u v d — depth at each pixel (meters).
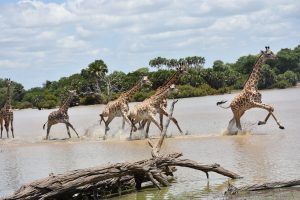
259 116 38.69
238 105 27.84
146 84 31.33
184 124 36.38
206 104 65.69
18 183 18.38
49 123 33.72
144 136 29.70
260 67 28.23
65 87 109.25
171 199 14.56
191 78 108.06
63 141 31.59
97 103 101.06
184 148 23.47
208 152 21.78
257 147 22.12
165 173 17.02
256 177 16.14
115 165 15.50
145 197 15.13
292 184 14.72
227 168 17.88
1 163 23.77
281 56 134.62
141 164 15.99
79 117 60.16
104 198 15.56
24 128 47.97
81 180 14.80
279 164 17.81
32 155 25.92
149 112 28.67
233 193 14.44
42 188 14.30
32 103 121.69
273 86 118.56
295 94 79.56
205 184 16.03
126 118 30.44
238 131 28.00
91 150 25.94
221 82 112.19
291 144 22.14
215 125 34.00
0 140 34.84
